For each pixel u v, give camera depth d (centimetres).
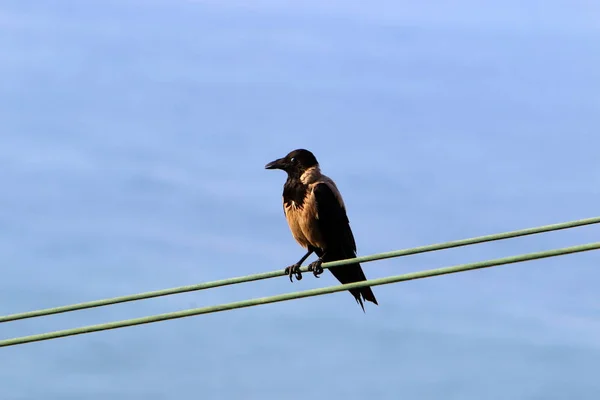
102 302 1134
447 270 1054
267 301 1112
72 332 1131
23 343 1139
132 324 1129
